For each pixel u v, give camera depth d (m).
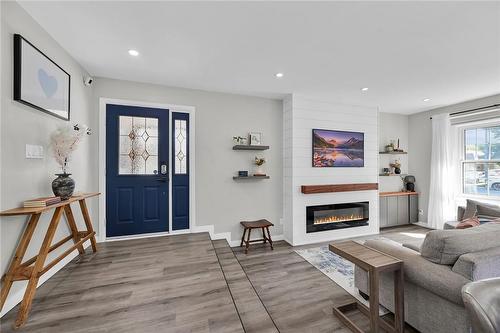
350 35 2.03
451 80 3.07
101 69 2.74
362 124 4.23
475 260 1.34
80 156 2.61
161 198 3.26
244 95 3.70
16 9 1.64
